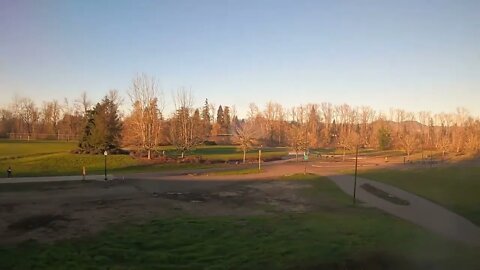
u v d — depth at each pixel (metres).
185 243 18.92
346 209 28.42
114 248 17.75
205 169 52.59
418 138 101.94
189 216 24.75
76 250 17.36
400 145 100.75
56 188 33.69
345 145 87.12
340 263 17.16
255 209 27.86
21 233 19.77
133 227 21.41
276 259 17.12
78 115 95.44
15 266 15.17
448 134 103.00
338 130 123.50
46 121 108.44
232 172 49.47
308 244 19.11
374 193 35.31
